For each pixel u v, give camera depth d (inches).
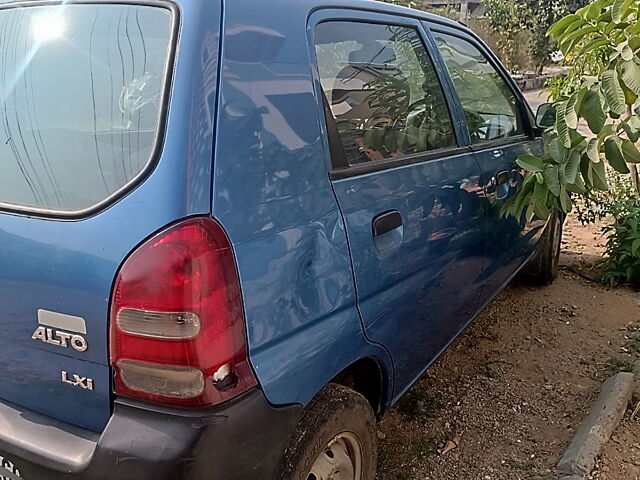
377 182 88.0
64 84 72.8
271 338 67.9
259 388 66.2
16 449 66.8
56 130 71.3
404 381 100.4
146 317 60.8
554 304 175.0
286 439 70.2
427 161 103.5
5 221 68.3
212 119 64.4
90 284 63.0
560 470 104.8
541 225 160.6
